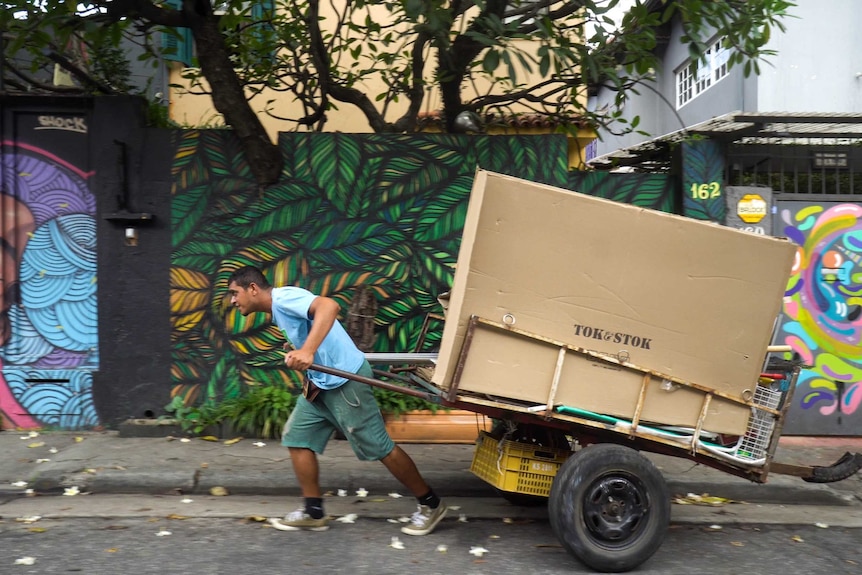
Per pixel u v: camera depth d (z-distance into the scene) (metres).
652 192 7.65
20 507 5.37
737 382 4.61
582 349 4.45
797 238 7.67
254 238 7.23
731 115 6.75
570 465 4.39
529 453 4.79
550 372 4.45
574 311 4.45
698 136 7.53
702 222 4.48
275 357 7.24
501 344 4.39
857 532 5.33
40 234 7.12
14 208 7.09
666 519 4.48
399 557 4.56
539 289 4.41
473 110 8.29
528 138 7.38
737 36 7.17
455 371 4.36
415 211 7.36
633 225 4.44
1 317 7.10
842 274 7.70
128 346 7.14
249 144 7.02
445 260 7.36
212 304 7.20
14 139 7.07
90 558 4.42
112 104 7.06
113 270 7.11
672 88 14.77
